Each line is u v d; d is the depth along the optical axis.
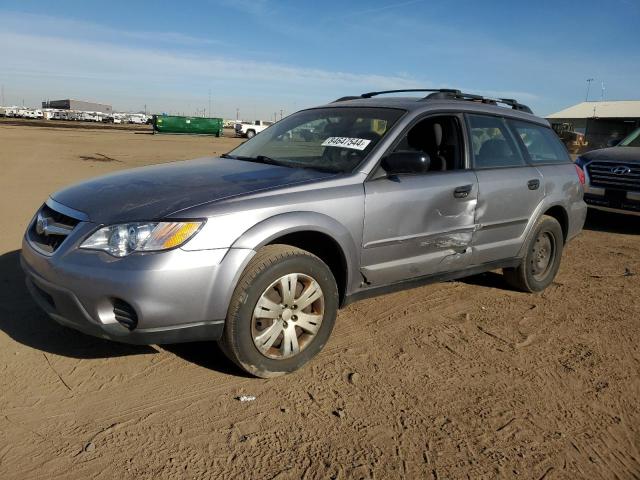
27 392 3.18
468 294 5.29
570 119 59.12
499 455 2.83
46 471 2.55
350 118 4.39
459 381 3.57
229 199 3.23
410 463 2.73
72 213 3.28
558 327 4.57
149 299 2.93
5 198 9.27
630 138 10.28
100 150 22.72
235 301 3.17
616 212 10.66
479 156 4.61
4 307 4.33
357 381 3.49
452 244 4.32
